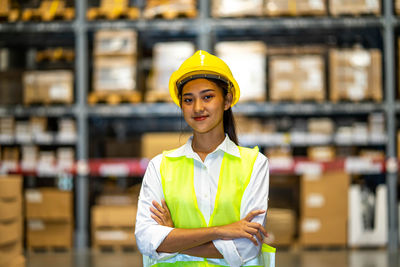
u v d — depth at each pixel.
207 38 4.73
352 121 5.45
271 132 4.70
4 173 4.68
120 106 4.71
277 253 4.39
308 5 4.66
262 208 1.44
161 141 4.64
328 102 4.67
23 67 5.36
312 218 4.49
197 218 1.42
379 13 4.68
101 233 4.58
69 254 4.46
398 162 4.54
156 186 1.49
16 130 4.80
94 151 5.27
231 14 4.70
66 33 5.48
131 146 4.81
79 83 4.76
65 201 4.59
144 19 4.74
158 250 1.40
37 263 4.09
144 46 5.58
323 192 4.48
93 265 4.01
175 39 5.61
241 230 1.34
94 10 4.77
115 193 4.73
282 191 5.07
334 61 4.61
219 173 1.45
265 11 4.71
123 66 4.68
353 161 4.52
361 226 4.52
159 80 4.70
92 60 5.40
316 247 4.60
